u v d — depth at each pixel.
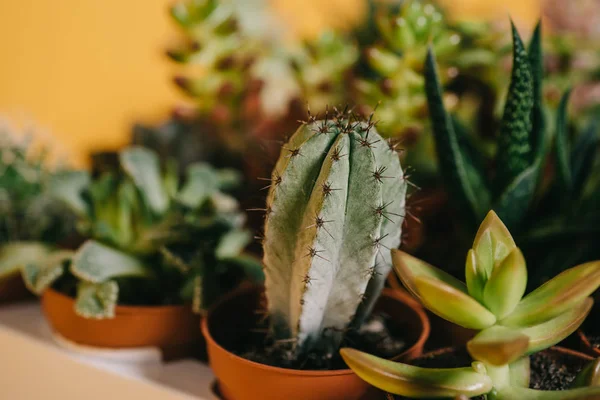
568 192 0.30
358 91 0.33
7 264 0.30
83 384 0.29
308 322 0.25
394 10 0.38
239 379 0.25
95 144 0.44
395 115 0.32
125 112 0.44
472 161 0.31
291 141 0.24
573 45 0.39
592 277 0.21
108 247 0.30
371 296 0.25
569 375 0.24
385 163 0.23
